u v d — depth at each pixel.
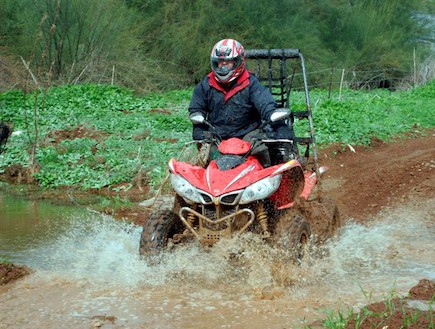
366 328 5.39
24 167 12.59
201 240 6.88
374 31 29.45
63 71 21.84
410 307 5.80
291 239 6.86
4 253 8.11
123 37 23.52
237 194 6.74
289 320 5.97
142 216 9.73
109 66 22.47
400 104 18.64
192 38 25.72
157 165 12.22
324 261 7.61
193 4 26.58
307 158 8.81
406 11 30.98
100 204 10.55
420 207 9.91
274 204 7.14
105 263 7.70
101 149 13.55
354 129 14.44
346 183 11.30
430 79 27.06
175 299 6.54
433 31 31.52
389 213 9.73
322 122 15.24
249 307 6.32
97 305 6.38
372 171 11.66
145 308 6.30
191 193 6.87
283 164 6.98
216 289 6.83
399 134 14.66
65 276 7.23
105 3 22.64
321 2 29.33
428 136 14.62
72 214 9.98
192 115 7.55
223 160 7.07
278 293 6.63
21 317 6.10
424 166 11.70
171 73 25.22
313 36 28.14
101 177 11.80
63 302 6.46
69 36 22.17
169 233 7.24
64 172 12.31
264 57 8.91
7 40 22.27
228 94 7.52
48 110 17.20
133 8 25.77
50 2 21.39
